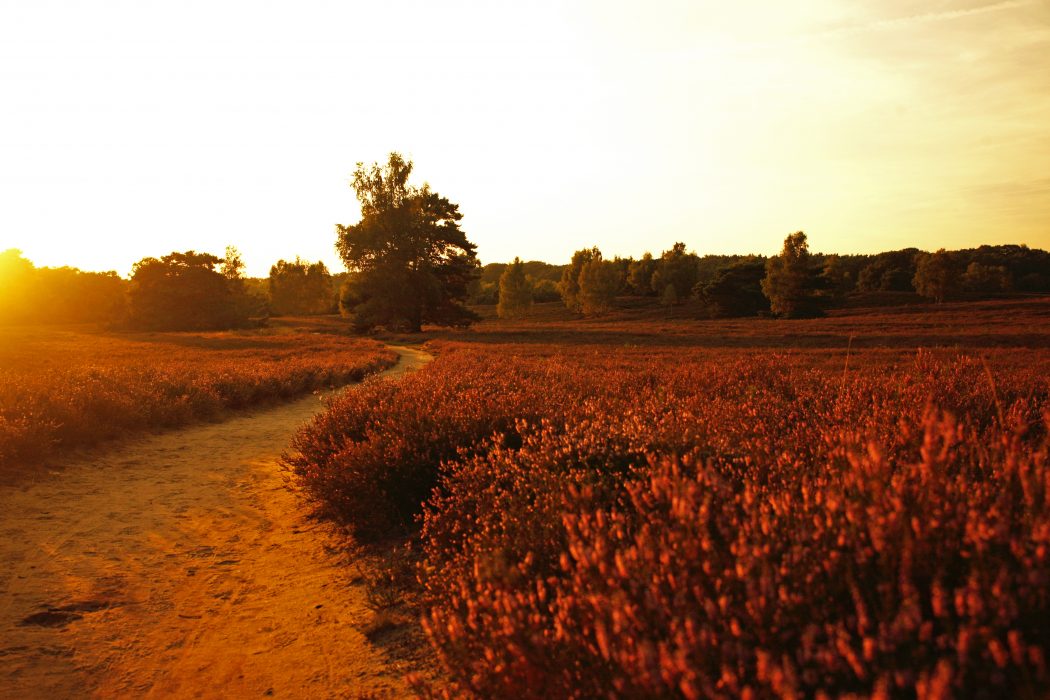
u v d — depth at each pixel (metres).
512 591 2.79
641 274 168.38
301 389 20.81
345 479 5.99
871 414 5.49
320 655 3.82
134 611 4.52
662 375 14.33
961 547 2.19
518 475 4.56
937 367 7.45
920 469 2.55
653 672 1.82
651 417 6.31
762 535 2.42
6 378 12.23
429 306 78.31
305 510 7.09
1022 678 1.71
